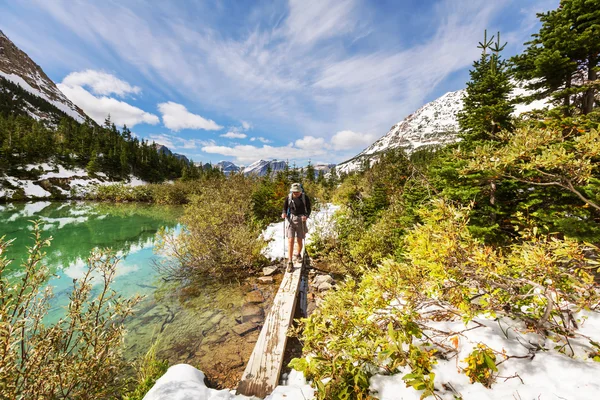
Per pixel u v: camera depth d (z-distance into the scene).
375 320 1.99
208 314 4.48
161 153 85.50
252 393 2.31
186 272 6.67
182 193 35.06
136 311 4.71
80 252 9.73
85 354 2.43
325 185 37.47
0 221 17.22
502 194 4.19
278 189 13.78
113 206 29.77
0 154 43.47
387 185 9.40
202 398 2.17
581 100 6.04
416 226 2.06
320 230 7.63
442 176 4.39
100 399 2.68
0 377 1.83
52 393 2.19
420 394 1.60
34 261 2.32
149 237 12.58
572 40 5.27
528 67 6.38
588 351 1.54
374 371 1.93
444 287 1.91
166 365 3.08
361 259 5.61
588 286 1.58
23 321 2.04
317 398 1.91
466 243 1.88
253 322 4.14
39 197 37.22
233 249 6.66
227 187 13.25
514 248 1.97
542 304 1.86
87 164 58.06
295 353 3.11
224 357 3.30
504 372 1.55
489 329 1.89
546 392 1.34
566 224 3.13
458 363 1.73
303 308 4.41
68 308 2.50
